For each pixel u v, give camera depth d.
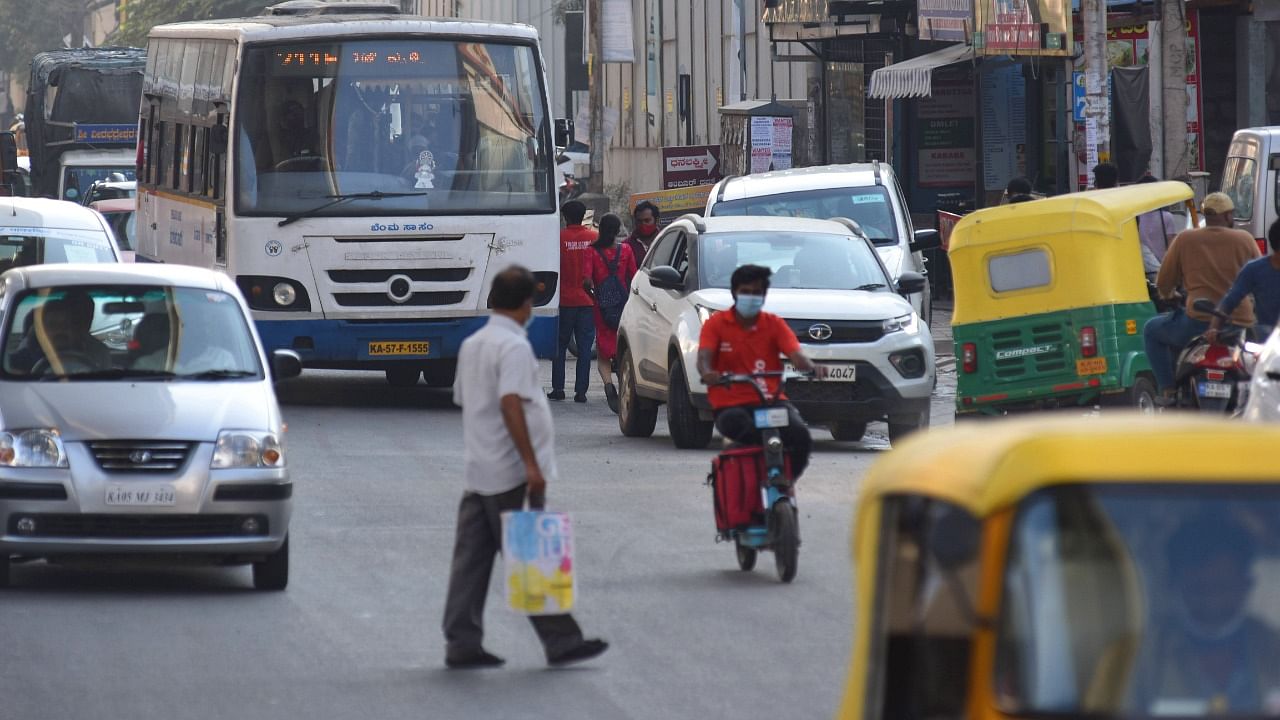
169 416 25.39
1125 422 9.67
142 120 62.53
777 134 72.81
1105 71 55.97
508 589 20.45
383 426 46.00
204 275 28.80
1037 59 69.38
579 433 45.34
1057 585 8.91
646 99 124.44
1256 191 55.09
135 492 24.75
